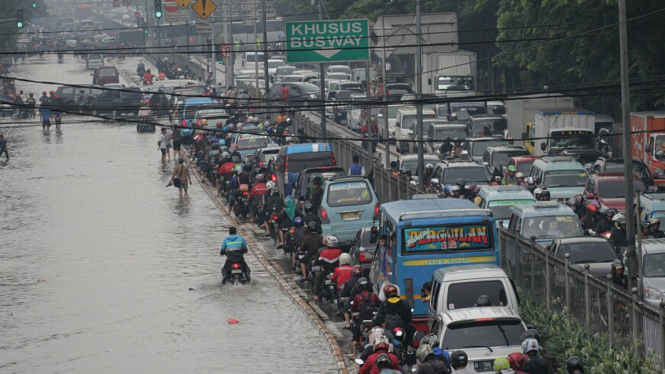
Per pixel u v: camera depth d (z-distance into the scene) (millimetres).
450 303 35906
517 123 99625
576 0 94438
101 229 75375
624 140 46812
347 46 95938
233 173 81562
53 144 130375
